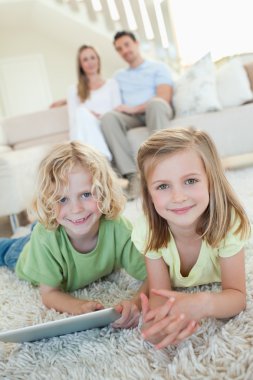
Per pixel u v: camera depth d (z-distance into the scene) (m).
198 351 0.72
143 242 0.92
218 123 2.72
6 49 5.46
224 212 0.83
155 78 3.21
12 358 0.81
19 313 1.05
